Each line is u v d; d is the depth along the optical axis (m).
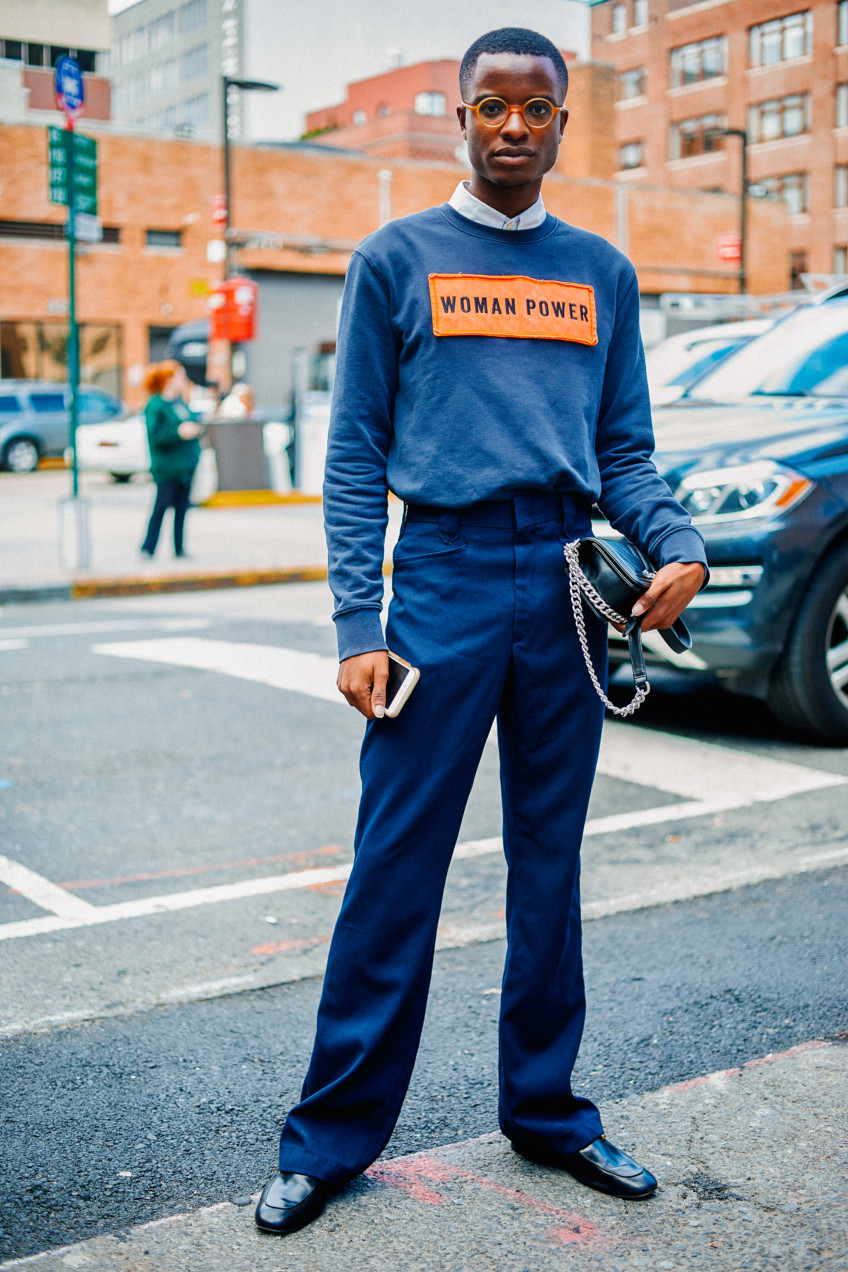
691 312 11.48
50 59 44.84
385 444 2.29
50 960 3.51
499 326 2.21
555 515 2.25
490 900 3.98
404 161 38.19
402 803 2.27
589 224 42.78
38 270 33.41
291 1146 2.30
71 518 11.60
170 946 3.62
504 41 2.17
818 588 5.45
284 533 14.97
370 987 2.30
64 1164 2.50
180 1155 2.54
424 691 2.24
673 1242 2.17
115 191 34.12
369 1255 2.14
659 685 6.87
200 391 29.25
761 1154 2.46
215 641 8.48
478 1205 2.29
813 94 50.31
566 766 2.33
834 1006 3.17
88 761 5.57
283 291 37.19
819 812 4.76
